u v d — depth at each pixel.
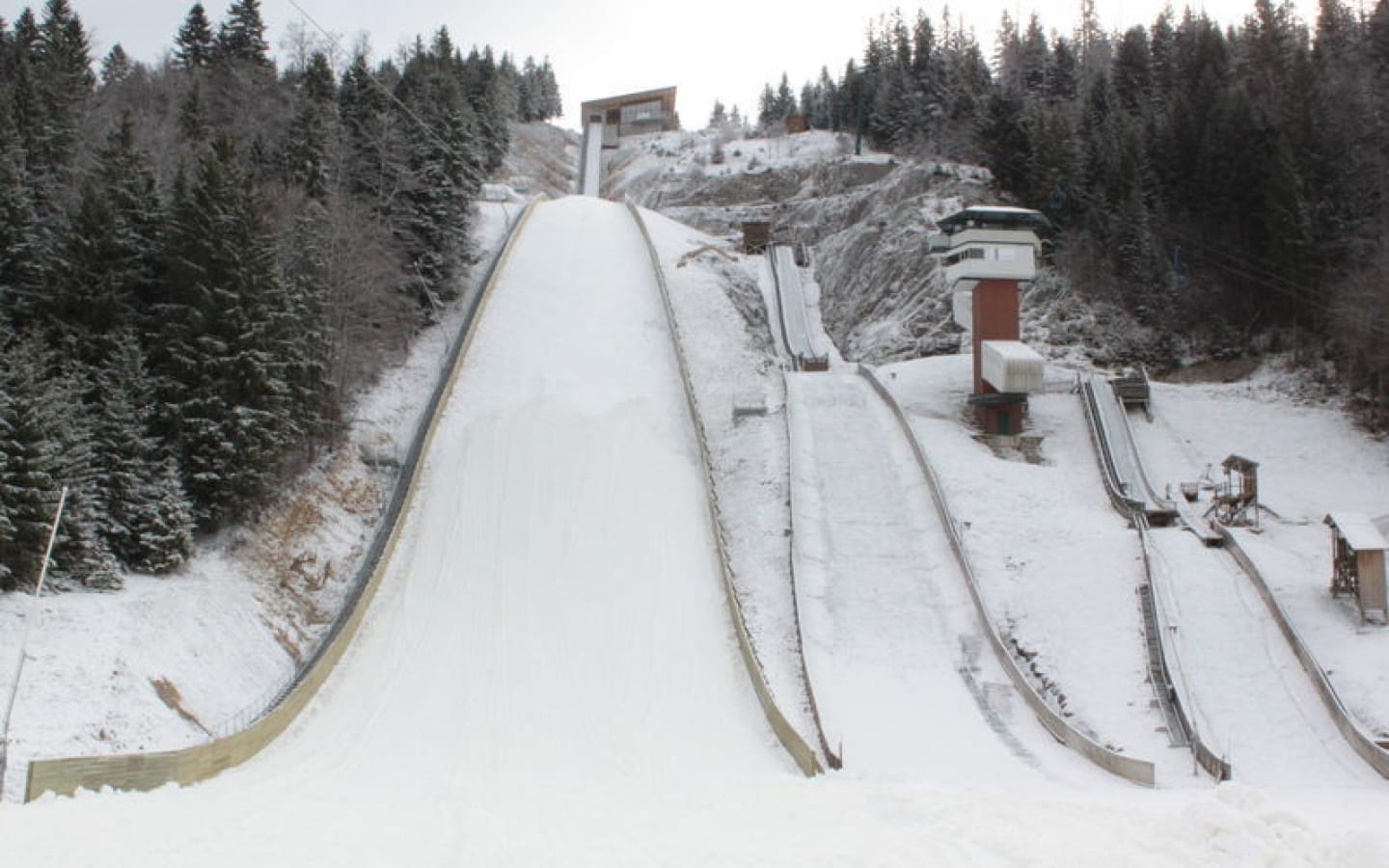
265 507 32.75
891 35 126.31
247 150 55.53
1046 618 31.27
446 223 55.69
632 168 116.75
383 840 13.38
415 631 28.92
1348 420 47.59
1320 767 23.56
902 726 26.06
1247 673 27.58
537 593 30.98
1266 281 56.94
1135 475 42.12
